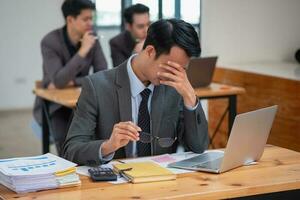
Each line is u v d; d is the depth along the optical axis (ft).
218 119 16.35
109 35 24.59
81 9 13.16
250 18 16.88
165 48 7.02
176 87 7.45
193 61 12.96
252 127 6.98
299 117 13.65
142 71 7.66
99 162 7.11
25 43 23.77
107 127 7.82
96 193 6.03
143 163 7.09
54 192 6.07
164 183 6.41
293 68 15.69
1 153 17.74
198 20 16.72
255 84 15.03
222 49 16.74
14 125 21.68
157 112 7.96
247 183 6.43
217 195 6.11
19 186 6.03
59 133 12.95
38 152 17.93
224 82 16.12
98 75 8.00
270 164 7.30
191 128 7.87
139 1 19.61
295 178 6.66
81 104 7.86
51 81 13.25
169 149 8.14
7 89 23.94
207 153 7.88
